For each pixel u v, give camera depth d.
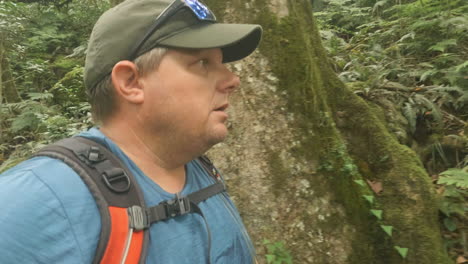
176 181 1.03
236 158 2.22
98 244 0.79
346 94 2.83
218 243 1.01
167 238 0.88
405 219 2.26
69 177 0.81
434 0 4.80
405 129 3.38
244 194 2.17
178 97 0.92
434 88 3.74
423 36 4.56
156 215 0.88
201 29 0.94
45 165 0.82
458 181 2.60
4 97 6.75
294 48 2.34
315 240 2.08
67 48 8.69
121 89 0.92
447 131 3.51
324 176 2.19
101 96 0.96
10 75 6.91
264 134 2.23
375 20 5.84
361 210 2.21
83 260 0.77
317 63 2.85
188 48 0.91
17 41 7.69
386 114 3.39
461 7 4.50
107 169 0.84
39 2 7.39
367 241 2.16
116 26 0.92
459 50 4.36
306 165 2.19
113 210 0.81
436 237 2.26
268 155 2.20
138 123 0.95
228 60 1.20
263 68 2.29
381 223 2.21
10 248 0.73
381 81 3.78
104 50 0.92
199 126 0.95
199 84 0.95
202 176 1.12
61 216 0.77
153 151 0.98
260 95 2.27
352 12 6.40
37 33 8.33
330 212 2.13
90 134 0.93
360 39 5.36
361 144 2.65
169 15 0.91
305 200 2.14
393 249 2.17
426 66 4.23
